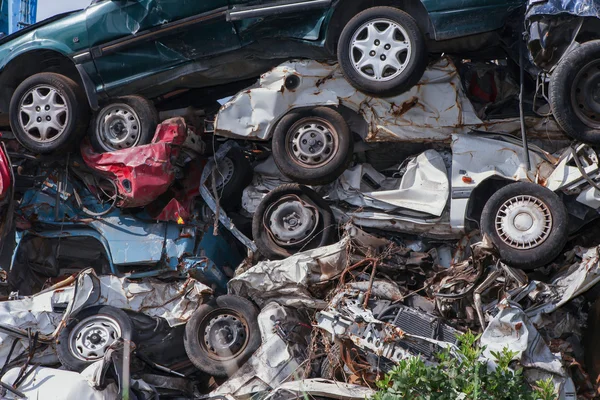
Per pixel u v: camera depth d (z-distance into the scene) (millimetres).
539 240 8148
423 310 8289
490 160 8773
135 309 9570
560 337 8469
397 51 8711
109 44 9930
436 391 6152
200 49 9641
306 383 8188
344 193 9438
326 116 9195
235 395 8812
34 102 10141
